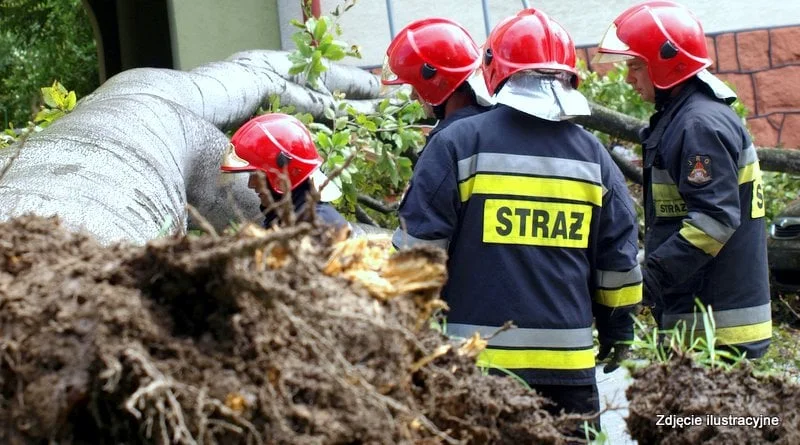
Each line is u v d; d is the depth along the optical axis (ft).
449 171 11.40
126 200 11.98
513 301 11.32
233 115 22.18
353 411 5.61
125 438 5.26
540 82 11.74
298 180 13.74
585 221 11.61
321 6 36.22
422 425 6.56
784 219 25.49
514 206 11.41
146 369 5.08
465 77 14.53
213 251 5.34
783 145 38.58
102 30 49.39
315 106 25.16
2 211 10.19
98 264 5.57
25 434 5.10
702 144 12.78
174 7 34.60
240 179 19.06
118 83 19.36
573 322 11.43
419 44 14.69
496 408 7.03
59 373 5.09
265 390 5.40
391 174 22.95
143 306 5.34
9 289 5.36
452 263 11.59
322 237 6.42
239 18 35.04
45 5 59.77
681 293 13.69
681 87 13.91
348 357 5.85
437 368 6.80
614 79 29.30
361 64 36.78
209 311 5.50
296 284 5.89
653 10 14.17
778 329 21.20
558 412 11.51
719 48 38.81
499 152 11.46
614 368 12.31
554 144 11.61
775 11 38.40
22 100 58.65
